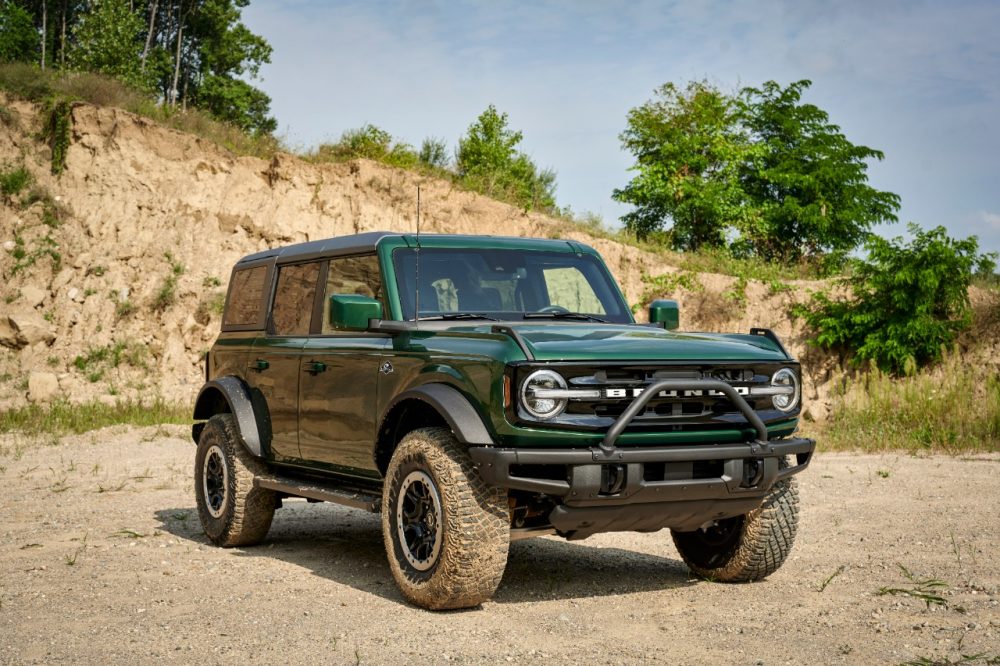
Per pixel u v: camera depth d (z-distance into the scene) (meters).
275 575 6.90
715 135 34.44
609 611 5.77
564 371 5.46
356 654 4.65
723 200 32.66
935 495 10.42
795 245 34.44
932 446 15.12
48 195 22.28
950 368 17.59
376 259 6.88
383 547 8.21
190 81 63.66
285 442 7.64
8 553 7.64
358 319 6.18
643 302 26.47
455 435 5.55
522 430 5.41
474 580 5.57
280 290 8.11
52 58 53.44
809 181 33.88
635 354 5.66
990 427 15.63
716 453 5.69
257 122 65.88
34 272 21.52
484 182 28.95
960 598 5.90
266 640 5.09
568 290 7.18
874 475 12.07
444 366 5.91
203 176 23.77
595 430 5.49
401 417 6.30
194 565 7.27
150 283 22.28
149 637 5.14
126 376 21.25
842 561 7.21
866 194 35.25
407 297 6.64
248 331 8.42
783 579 6.68
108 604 5.93
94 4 45.47
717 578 6.75
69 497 10.73
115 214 22.67
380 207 25.00
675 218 33.19
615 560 7.58
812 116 36.09
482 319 6.66
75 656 4.78
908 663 4.49
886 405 16.95
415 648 4.91
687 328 26.11
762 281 26.75
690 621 5.48
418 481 5.84
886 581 6.48
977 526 8.52
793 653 4.75
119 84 25.31
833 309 25.06
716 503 5.85
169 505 10.28
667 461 5.57
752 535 6.43
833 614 5.57
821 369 25.19
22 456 14.30
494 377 5.51
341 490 7.02
